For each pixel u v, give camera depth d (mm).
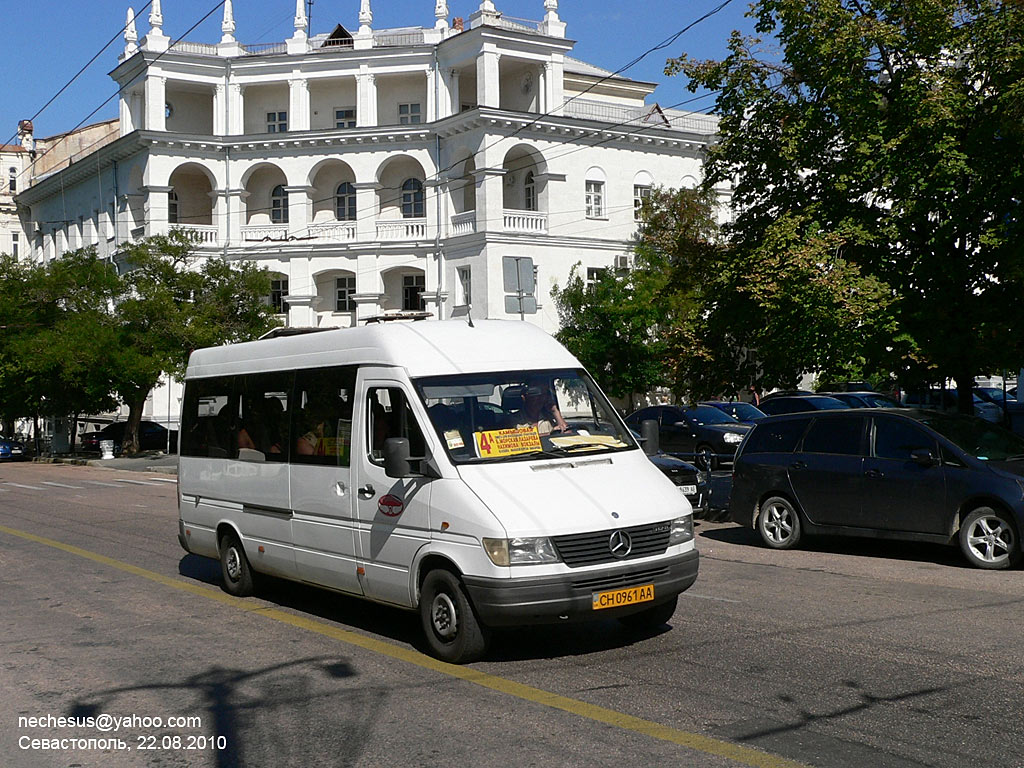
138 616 9930
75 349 40500
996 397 30094
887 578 11023
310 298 47031
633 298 39688
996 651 7695
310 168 47219
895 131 15055
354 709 6613
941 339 14578
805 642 8070
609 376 40469
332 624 9328
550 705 6520
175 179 49688
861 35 14781
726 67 16906
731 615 9141
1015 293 14344
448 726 6172
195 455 11523
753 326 16906
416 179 47250
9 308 45625
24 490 27594
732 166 17828
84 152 62312
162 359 37781
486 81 43188
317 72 47312
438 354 8461
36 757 5945
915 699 6492
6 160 75312
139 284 38219
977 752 5512
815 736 5797
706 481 16828
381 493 8258
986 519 11258
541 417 8336
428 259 45812
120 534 16625
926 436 11914
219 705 6832
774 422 13586
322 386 9234
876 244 15195
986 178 14164
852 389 33438
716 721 6105
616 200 45844
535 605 7102
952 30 14711
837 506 12547
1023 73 13891
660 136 46188
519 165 45500
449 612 7629
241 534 10477
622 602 7363
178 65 47281
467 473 7660
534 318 43500
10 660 8250
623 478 7938
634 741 5773
